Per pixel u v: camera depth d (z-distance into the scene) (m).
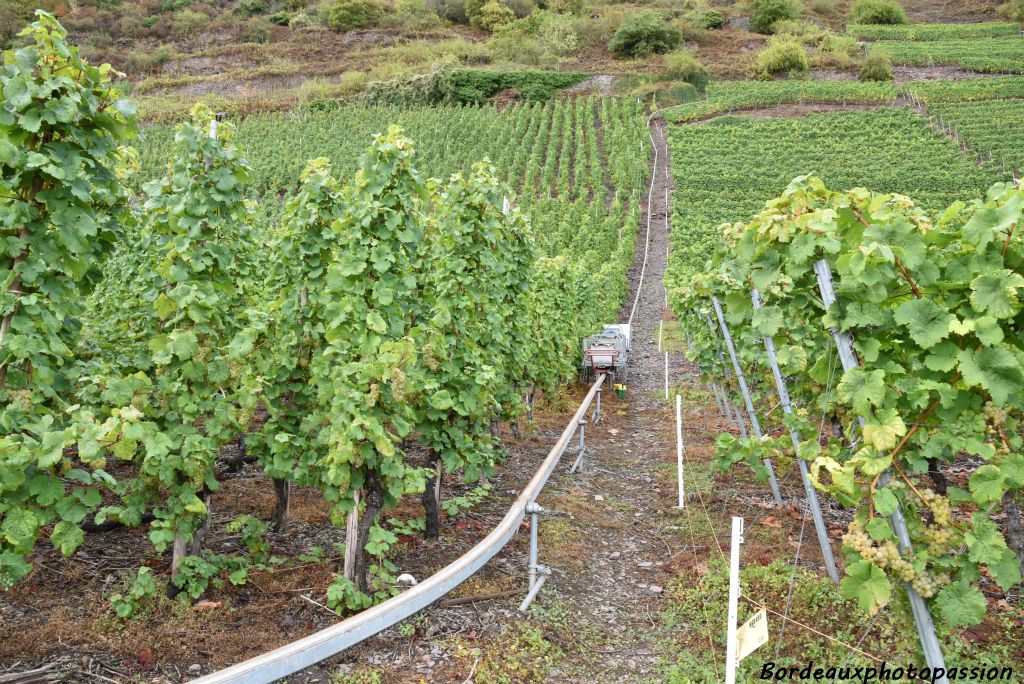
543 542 5.77
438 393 5.22
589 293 15.73
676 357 16.44
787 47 55.22
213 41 65.25
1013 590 4.77
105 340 6.59
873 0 70.62
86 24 63.34
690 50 63.94
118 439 3.67
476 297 6.65
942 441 3.15
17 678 3.24
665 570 5.46
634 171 36.88
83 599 4.09
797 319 4.33
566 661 4.11
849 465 2.94
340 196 5.78
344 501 4.25
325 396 4.66
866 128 42.31
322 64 60.47
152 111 48.59
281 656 2.93
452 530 5.82
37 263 3.99
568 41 63.69
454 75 53.38
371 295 5.36
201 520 4.22
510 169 37.09
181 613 4.03
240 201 5.09
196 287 4.60
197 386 4.41
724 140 42.84
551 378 10.34
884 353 3.38
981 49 56.59
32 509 3.58
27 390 3.89
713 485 7.25
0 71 3.80
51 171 3.78
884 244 3.18
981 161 35.91
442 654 3.87
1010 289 2.96
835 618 4.40
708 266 7.57
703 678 3.91
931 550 2.95
